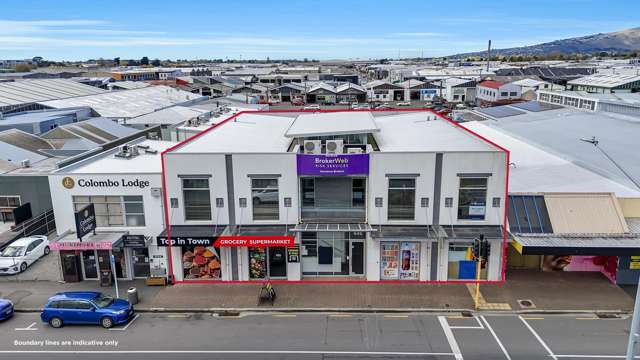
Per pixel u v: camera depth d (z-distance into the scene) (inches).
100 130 2124.8
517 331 839.1
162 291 1018.7
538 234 1003.9
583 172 1214.3
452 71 6545.3
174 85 5014.8
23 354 797.9
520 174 1210.6
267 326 873.5
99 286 1056.2
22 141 1877.5
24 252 1161.4
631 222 1053.8
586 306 919.7
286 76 6560.0
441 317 891.4
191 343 822.5
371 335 835.4
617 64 7608.3
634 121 1823.3
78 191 1036.5
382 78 7150.6
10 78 5880.9
